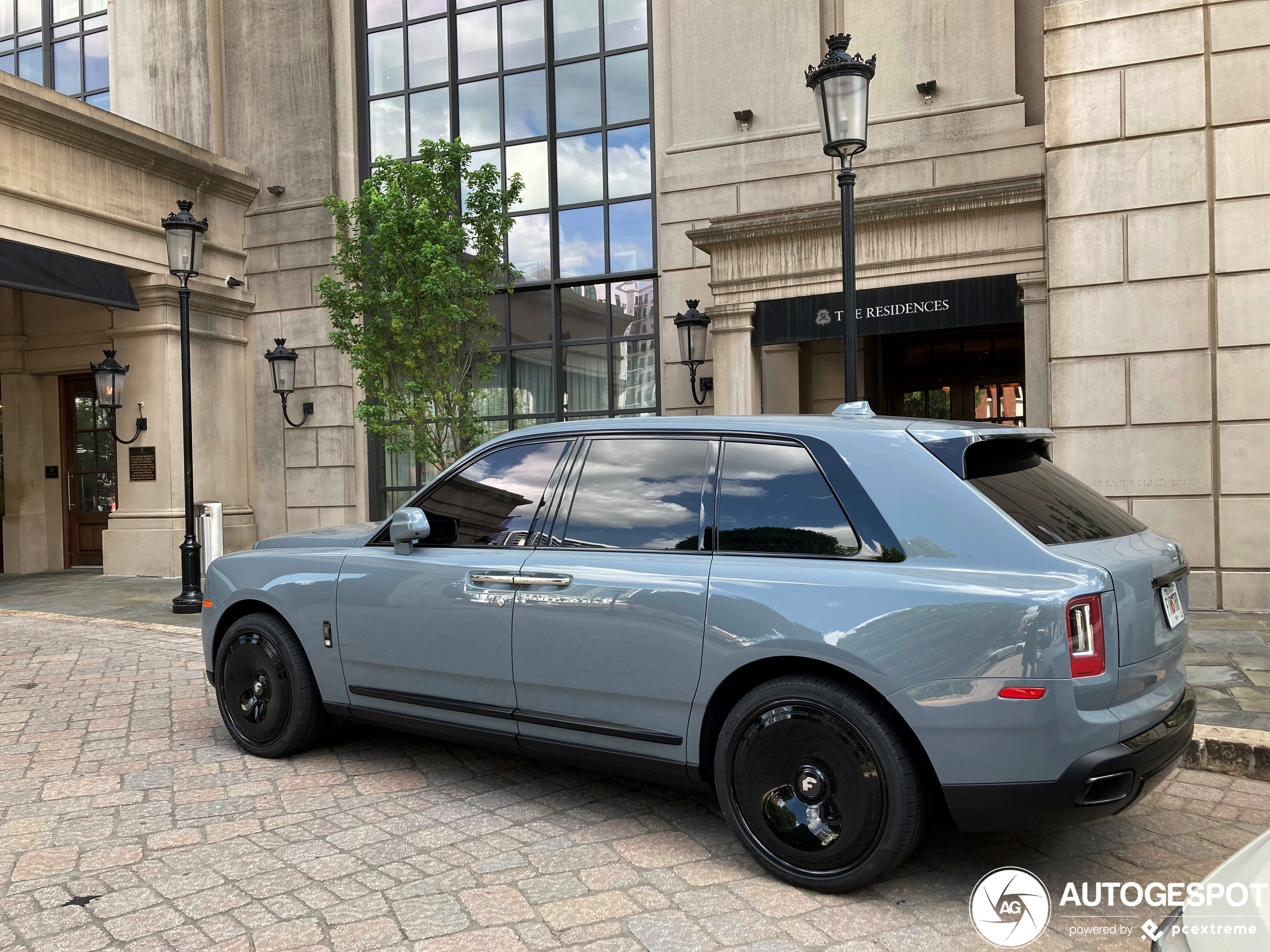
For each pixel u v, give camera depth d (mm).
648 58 13078
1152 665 2980
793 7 11781
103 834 3639
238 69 15031
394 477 14633
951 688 2797
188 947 2746
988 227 9609
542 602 3627
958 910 2957
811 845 3021
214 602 4844
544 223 13695
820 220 10156
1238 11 8242
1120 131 8656
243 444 14781
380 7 14742
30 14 15703
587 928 2842
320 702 4520
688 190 12359
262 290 14789
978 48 10781
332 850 3461
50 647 7930
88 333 13883
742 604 3170
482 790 4141
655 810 3883
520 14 13883
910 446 3156
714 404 12258
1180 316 8477
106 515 14578
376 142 14805
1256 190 8211
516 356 13828
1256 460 8234
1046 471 3426
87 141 11922
